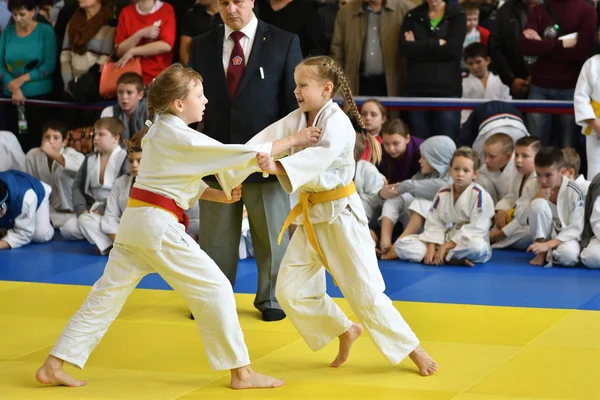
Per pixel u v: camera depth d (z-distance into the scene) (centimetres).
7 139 982
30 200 877
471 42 988
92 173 875
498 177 852
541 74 912
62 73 1028
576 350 501
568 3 898
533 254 807
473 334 539
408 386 440
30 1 1030
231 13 578
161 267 434
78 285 705
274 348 517
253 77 586
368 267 450
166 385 450
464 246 753
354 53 952
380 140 876
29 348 526
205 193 462
